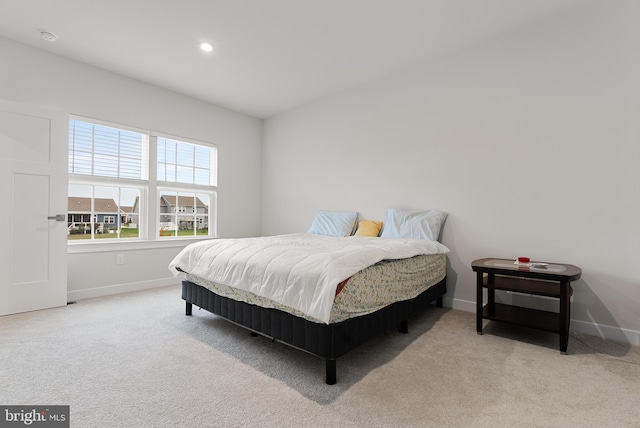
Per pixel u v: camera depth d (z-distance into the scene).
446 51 2.91
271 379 1.60
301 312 1.60
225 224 4.40
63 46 2.81
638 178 2.12
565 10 2.34
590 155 2.28
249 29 2.56
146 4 2.25
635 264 2.13
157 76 3.41
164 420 1.27
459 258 2.92
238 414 1.31
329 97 3.98
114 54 2.96
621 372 1.69
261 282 1.80
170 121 3.78
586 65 2.29
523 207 2.58
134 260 3.47
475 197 2.83
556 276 1.92
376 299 1.83
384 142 3.46
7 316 2.53
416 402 1.40
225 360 1.81
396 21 2.47
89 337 2.13
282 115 4.57
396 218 3.14
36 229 2.69
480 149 2.79
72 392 1.47
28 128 2.66
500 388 1.52
